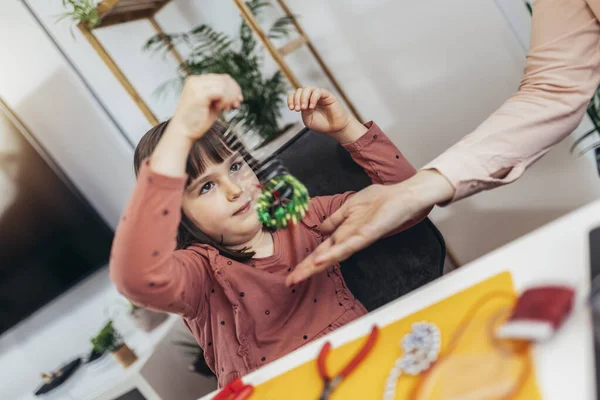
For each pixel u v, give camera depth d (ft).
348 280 2.96
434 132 4.95
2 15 5.31
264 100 4.96
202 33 5.26
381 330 1.56
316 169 3.07
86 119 5.49
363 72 5.08
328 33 5.09
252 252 2.61
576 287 1.23
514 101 2.15
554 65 2.13
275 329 2.56
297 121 5.33
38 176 5.35
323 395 1.41
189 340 4.37
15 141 5.25
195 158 2.40
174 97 5.41
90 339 5.31
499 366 1.18
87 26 4.59
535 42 2.28
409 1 4.60
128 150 5.52
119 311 5.57
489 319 1.33
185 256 2.44
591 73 2.12
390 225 1.77
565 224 1.50
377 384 1.36
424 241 2.85
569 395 1.04
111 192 5.61
